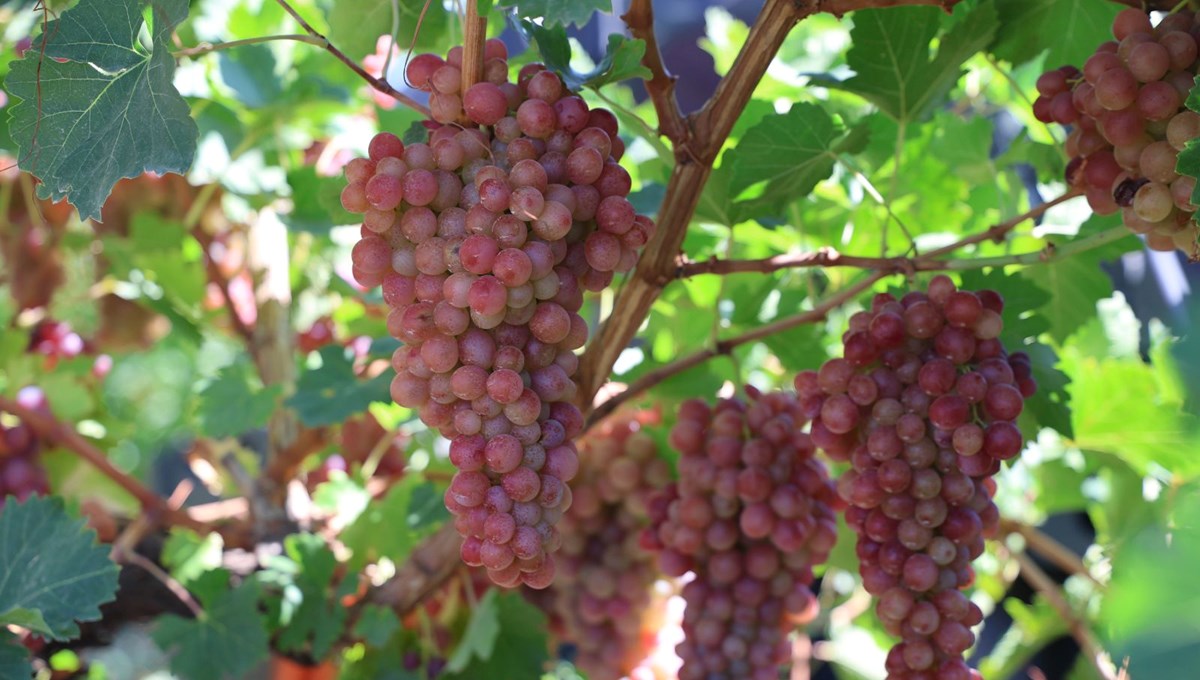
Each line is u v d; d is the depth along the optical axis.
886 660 0.90
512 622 1.19
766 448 0.98
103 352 1.37
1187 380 0.58
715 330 1.03
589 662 1.16
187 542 1.21
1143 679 0.57
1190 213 0.85
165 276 1.29
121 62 0.85
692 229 1.17
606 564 1.13
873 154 1.15
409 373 0.80
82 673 1.21
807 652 1.35
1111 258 1.10
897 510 0.89
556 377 0.80
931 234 1.20
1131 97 0.84
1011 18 1.01
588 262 0.83
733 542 1.00
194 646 1.13
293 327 1.34
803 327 1.13
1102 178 0.89
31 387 1.19
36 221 1.31
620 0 1.85
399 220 0.81
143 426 1.88
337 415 1.11
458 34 1.06
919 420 0.88
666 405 1.12
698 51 2.22
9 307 1.38
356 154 1.29
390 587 1.15
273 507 1.25
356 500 1.27
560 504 0.79
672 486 1.04
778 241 1.23
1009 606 1.33
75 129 0.85
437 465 1.24
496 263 0.78
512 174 0.80
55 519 1.01
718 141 0.90
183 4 0.83
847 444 0.93
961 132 1.18
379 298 1.25
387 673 1.18
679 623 1.16
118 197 1.31
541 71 0.83
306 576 1.17
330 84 1.25
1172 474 1.19
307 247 1.38
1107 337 1.29
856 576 1.40
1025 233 1.14
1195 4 0.87
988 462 0.88
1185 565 0.59
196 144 0.83
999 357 0.89
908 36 0.97
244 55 1.25
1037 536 1.28
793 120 0.98
